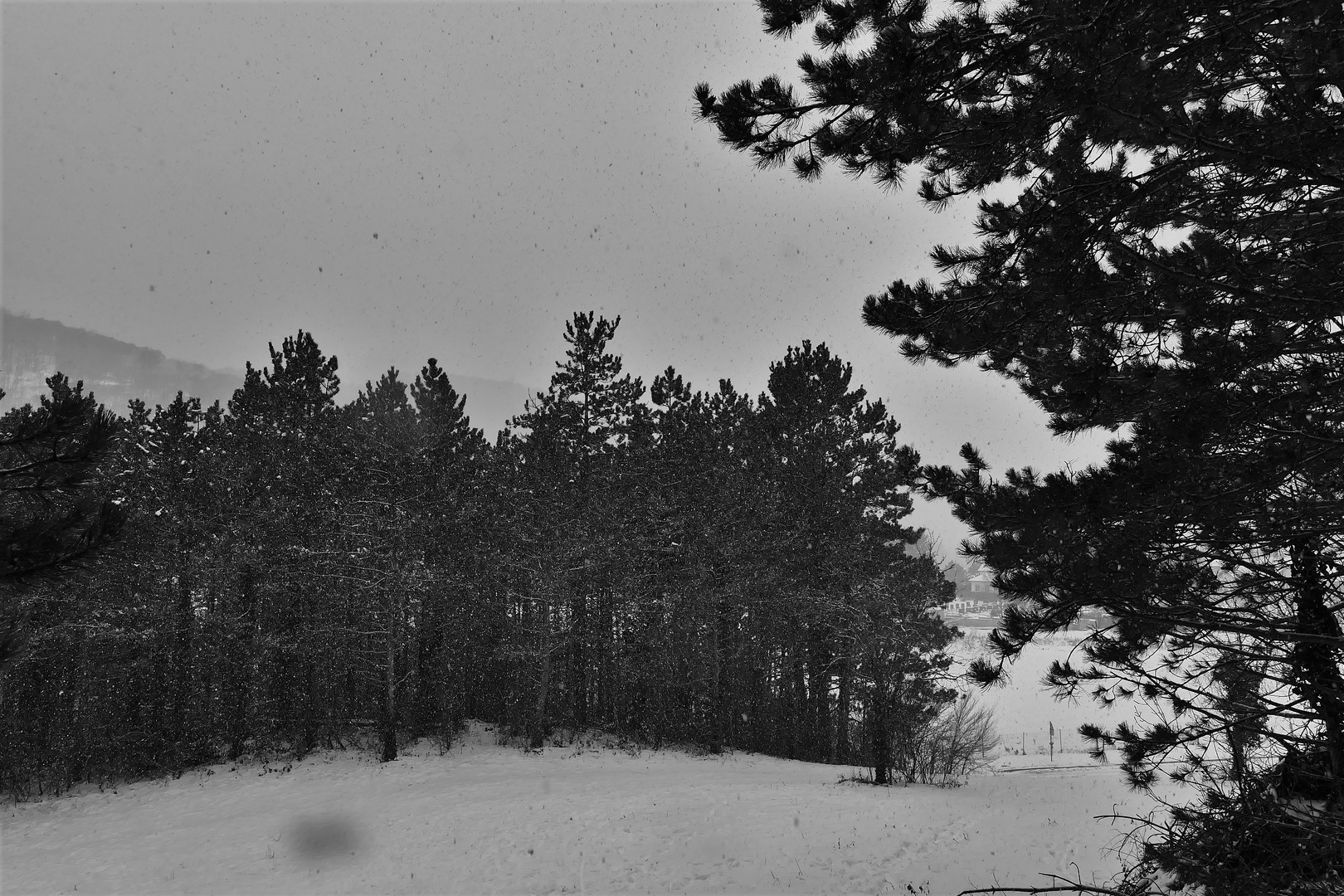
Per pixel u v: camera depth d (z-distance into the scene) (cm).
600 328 3506
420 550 3077
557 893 1299
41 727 2762
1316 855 474
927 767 2536
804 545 3128
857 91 496
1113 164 510
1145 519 490
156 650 2923
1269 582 519
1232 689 565
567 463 3369
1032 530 497
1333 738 489
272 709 3069
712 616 3291
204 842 1769
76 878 1549
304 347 3200
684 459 3406
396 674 3281
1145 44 390
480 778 2422
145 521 2708
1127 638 524
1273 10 371
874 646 2489
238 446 3067
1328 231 456
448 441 3219
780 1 505
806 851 1426
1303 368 455
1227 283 438
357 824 1836
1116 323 523
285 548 2994
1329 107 402
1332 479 510
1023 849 1357
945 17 460
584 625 3453
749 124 537
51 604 2547
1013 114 463
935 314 582
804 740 3231
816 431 3250
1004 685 564
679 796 1958
